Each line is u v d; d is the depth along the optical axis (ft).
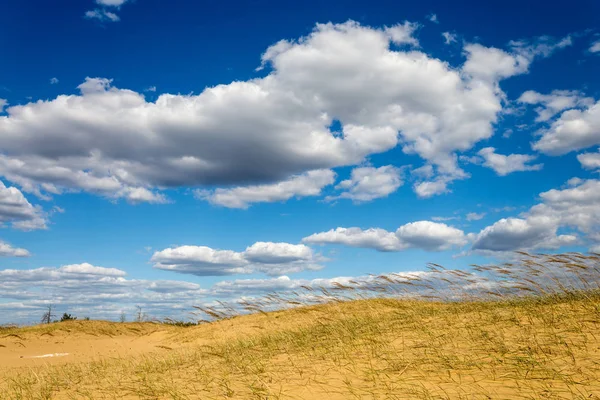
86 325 72.13
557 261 28.99
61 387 26.84
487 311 31.73
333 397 17.39
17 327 71.97
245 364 27.40
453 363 20.27
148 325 78.33
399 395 16.67
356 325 37.01
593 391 14.99
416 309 40.06
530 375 17.34
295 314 52.47
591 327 22.89
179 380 24.64
